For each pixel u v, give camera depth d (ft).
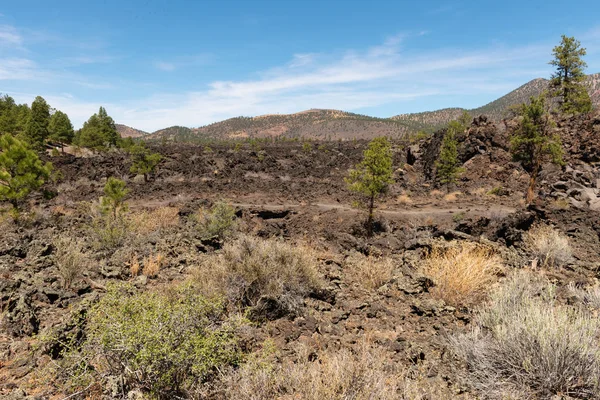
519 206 83.35
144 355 9.69
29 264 28.37
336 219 77.87
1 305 18.44
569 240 42.11
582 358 11.53
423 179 137.39
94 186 110.83
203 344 10.87
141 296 11.76
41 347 14.17
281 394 10.93
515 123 123.24
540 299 16.90
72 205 80.84
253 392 10.61
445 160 113.29
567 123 119.55
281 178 143.13
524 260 30.60
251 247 23.79
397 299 21.45
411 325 17.69
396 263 30.63
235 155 179.52
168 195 100.99
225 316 15.35
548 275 26.40
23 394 11.50
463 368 13.19
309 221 77.71
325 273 26.58
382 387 10.59
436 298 21.36
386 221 74.95
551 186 92.17
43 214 60.59
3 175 48.93
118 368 10.90
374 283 24.30
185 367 10.79
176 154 171.01
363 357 11.50
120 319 10.77
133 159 123.65
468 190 107.65
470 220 46.65
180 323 11.18
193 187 114.21
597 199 77.51
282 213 82.28
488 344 13.71
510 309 16.51
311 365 11.79
